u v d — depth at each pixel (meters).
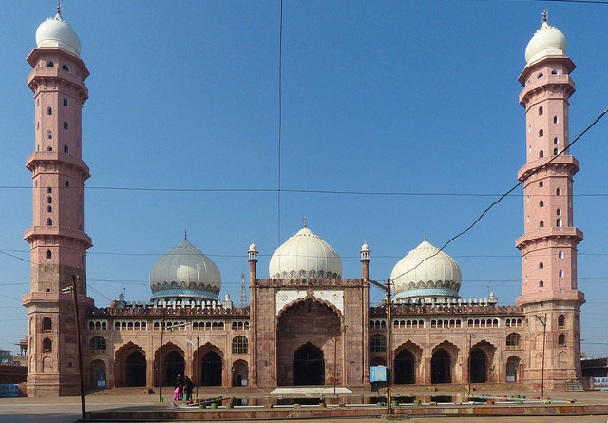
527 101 62.50
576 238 58.75
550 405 30.12
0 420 28.25
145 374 66.44
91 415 29.05
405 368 70.00
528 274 60.41
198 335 61.91
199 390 58.47
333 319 63.25
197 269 69.75
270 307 60.72
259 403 43.34
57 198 57.34
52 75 58.00
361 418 27.52
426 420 26.20
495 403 34.09
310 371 70.31
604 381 57.88
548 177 59.22
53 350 55.75
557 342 57.31
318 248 68.12
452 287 71.50
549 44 61.12
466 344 61.88
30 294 55.62
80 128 60.75
